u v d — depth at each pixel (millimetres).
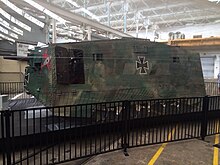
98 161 4047
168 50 6426
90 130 5027
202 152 4531
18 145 4336
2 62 15086
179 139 5121
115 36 18906
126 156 4285
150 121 5844
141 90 5855
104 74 5480
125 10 17641
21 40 13570
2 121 3326
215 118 6367
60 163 3814
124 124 4465
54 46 5062
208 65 20609
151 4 17250
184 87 6633
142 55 5977
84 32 14922
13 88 14203
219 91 12352
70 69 5152
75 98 5188
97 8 17516
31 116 5742
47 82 5125
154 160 4098
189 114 5961
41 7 9672
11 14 12680
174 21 22547
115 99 5523
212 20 22797
